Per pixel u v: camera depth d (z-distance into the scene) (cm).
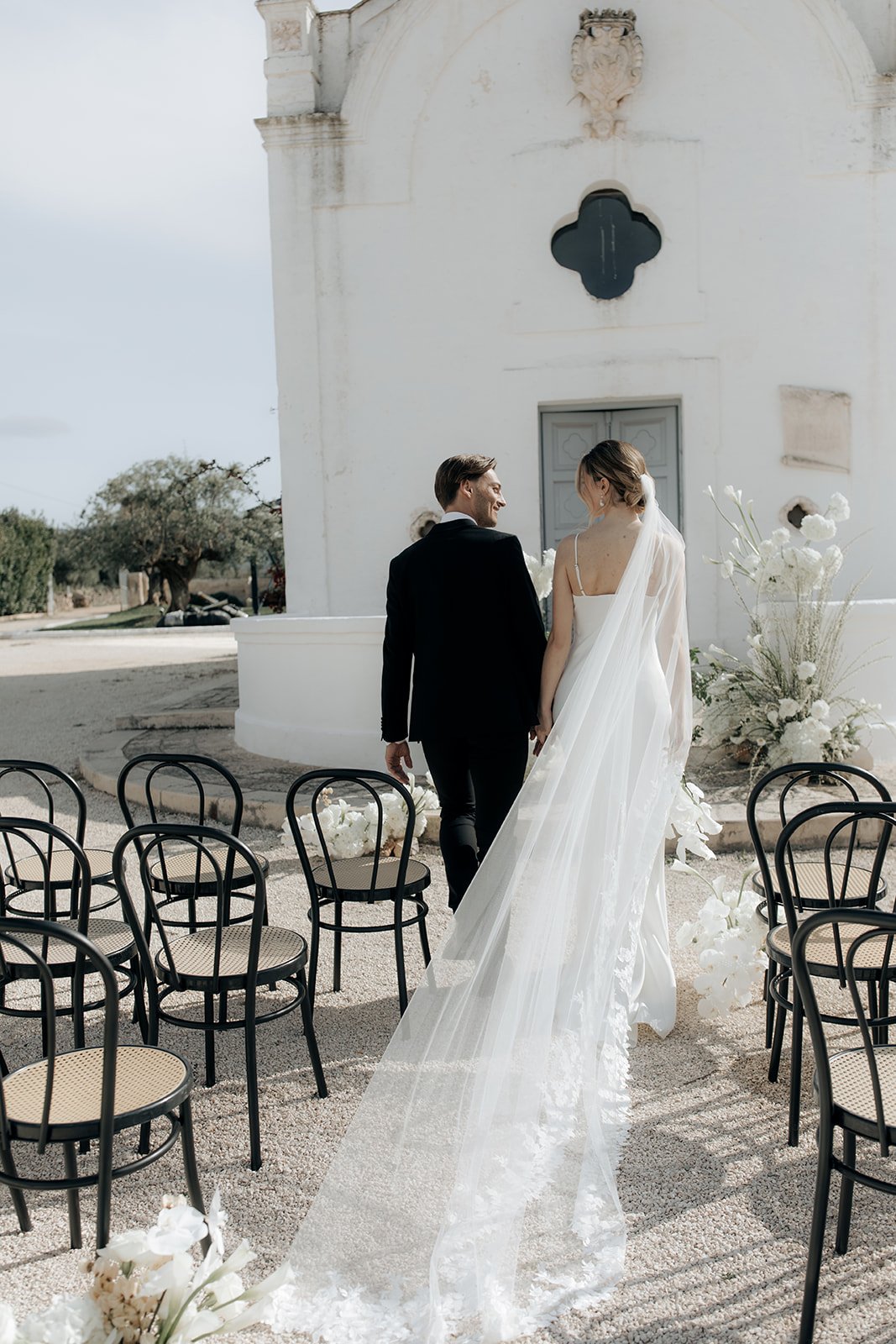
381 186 933
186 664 1680
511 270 929
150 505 3566
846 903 377
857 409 898
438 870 576
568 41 902
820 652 689
